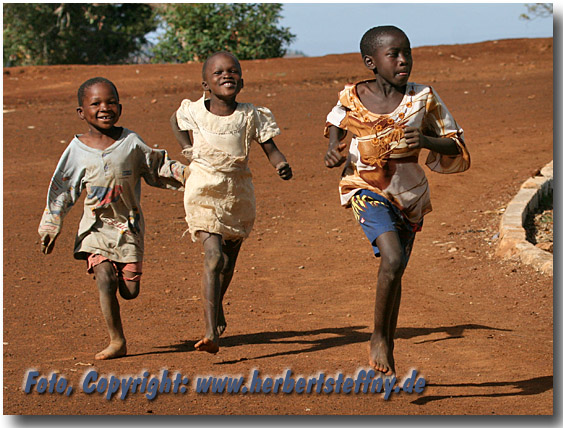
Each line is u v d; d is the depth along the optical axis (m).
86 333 13.97
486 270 18.08
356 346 12.96
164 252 21.14
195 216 12.16
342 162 10.38
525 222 22.20
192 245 21.97
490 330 13.89
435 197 26.48
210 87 12.20
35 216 25.25
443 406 10.06
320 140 36.34
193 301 16.33
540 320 14.40
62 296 16.78
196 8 66.38
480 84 48.56
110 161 12.33
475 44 62.56
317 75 52.47
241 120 12.27
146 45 88.56
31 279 18.31
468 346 12.94
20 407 10.01
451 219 23.69
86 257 12.83
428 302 15.89
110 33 84.12
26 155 33.84
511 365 11.91
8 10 79.25
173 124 12.61
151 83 49.28
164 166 12.71
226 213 12.22
